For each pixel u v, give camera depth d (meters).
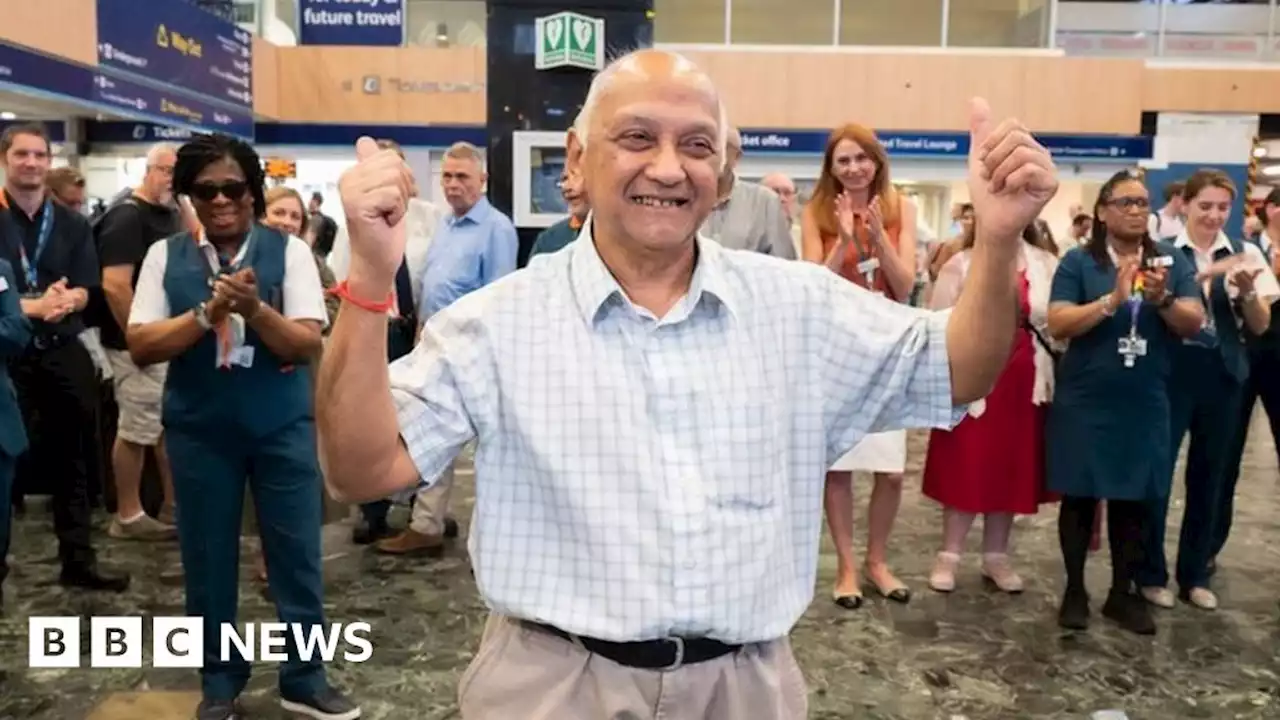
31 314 3.37
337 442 1.43
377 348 1.41
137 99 8.41
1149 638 3.95
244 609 4.11
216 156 2.94
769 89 13.15
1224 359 4.13
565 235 4.02
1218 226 4.14
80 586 4.31
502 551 1.52
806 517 1.63
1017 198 1.47
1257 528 5.55
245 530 3.59
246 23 12.77
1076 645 3.88
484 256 4.70
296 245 3.08
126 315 4.36
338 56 12.95
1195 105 13.27
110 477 5.42
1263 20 14.25
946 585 4.44
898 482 4.35
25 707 3.27
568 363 1.50
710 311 1.54
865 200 4.07
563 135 4.87
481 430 1.51
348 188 1.36
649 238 1.45
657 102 1.45
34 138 4.16
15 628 3.90
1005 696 3.46
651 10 4.83
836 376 1.62
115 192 11.30
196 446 2.96
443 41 13.84
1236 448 4.54
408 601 4.25
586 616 1.48
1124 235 3.79
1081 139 13.20
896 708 3.36
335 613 4.11
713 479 1.50
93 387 4.37
